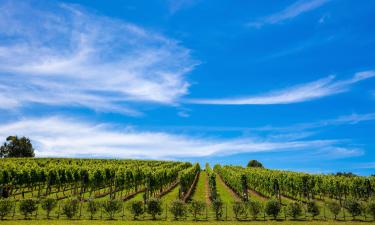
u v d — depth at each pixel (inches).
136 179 2578.7
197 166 4940.9
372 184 2377.0
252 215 1621.6
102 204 1563.7
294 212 1577.3
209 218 1583.4
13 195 2337.6
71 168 2541.8
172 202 1593.3
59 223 1330.0
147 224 1369.3
